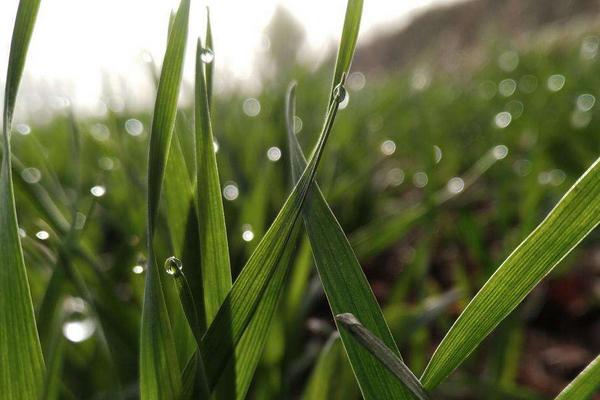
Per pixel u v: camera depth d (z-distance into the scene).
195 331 0.07
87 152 0.31
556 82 0.52
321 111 0.45
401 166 0.35
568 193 0.06
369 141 0.36
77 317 0.11
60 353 0.09
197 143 0.08
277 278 0.07
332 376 0.11
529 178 0.20
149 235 0.06
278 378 0.12
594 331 0.18
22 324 0.06
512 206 0.21
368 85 0.87
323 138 0.07
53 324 0.10
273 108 0.32
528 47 0.81
